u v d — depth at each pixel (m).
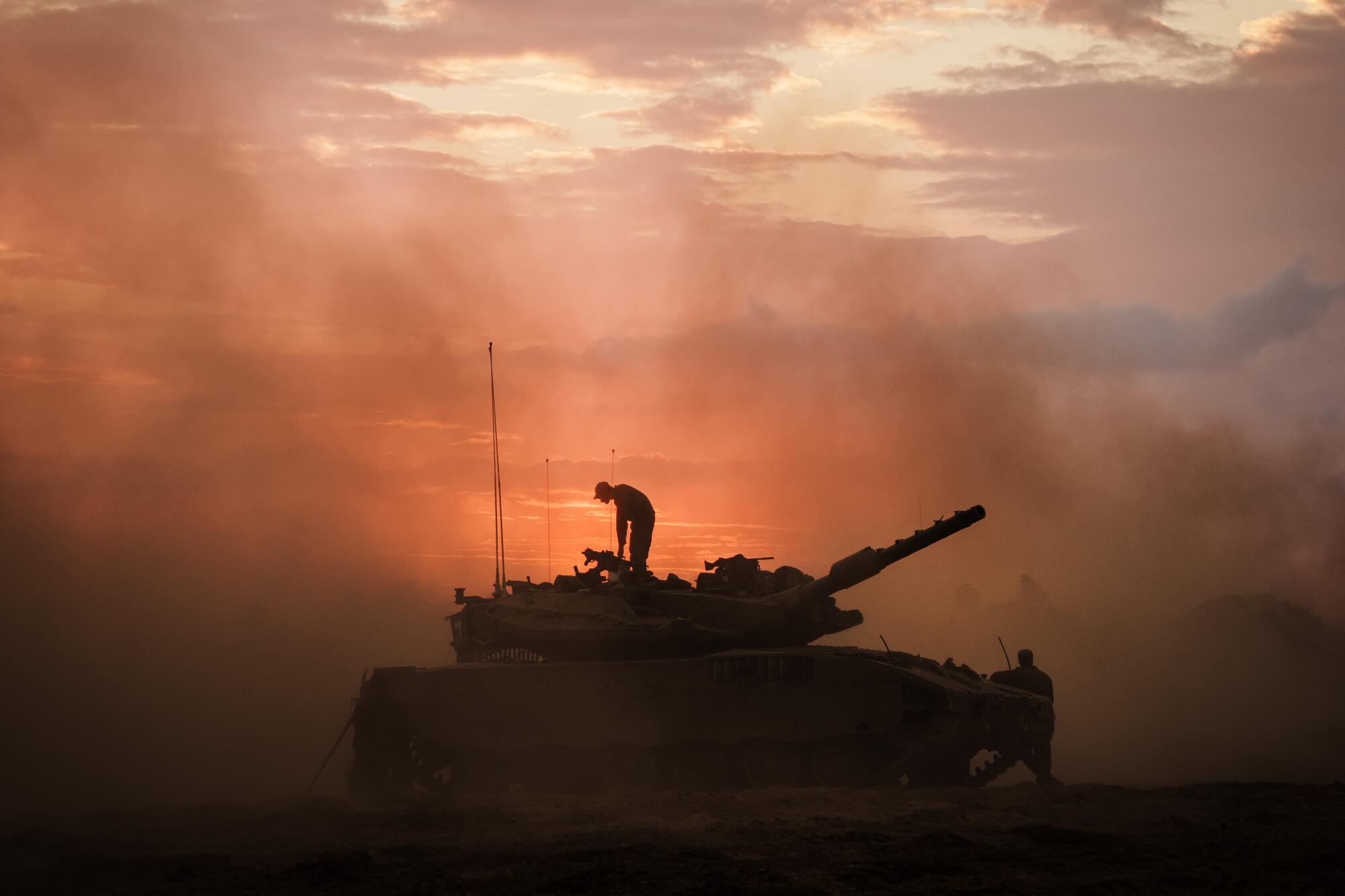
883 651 71.94
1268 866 39.84
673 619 73.88
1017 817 51.09
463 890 37.34
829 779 68.75
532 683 73.94
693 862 40.50
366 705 75.81
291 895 37.19
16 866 44.03
